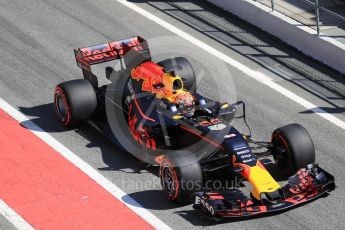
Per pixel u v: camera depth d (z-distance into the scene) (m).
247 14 68.00
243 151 42.72
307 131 49.62
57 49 62.28
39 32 64.88
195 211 43.00
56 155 48.53
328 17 67.06
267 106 55.38
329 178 42.81
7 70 58.88
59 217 42.56
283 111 54.81
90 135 50.78
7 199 44.12
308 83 58.97
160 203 43.75
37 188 45.22
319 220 42.56
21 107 54.09
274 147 45.47
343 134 52.19
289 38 64.75
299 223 42.19
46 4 69.88
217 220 40.69
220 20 68.12
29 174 46.56
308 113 54.72
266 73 60.12
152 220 42.25
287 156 44.59
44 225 41.88
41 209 43.25
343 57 60.56
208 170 42.59
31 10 68.62
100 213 42.94
